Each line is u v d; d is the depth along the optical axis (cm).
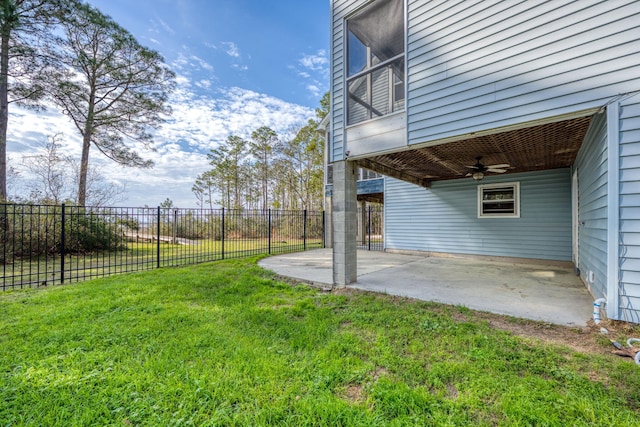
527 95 313
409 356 231
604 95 272
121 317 316
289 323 304
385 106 489
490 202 757
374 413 164
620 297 270
